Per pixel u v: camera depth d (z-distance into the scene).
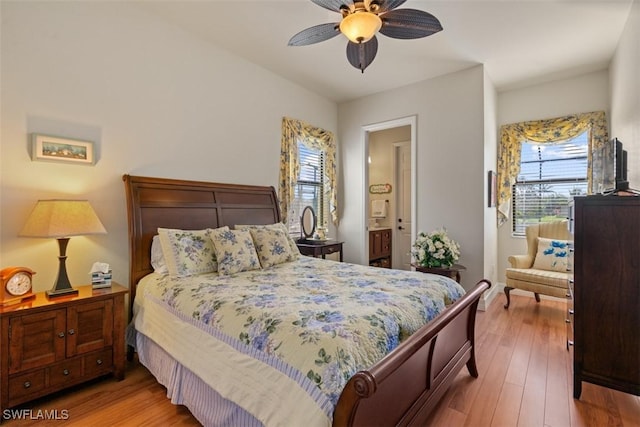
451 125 3.92
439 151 4.02
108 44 2.52
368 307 1.60
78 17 2.36
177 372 1.87
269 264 2.80
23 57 2.12
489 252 4.00
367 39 1.98
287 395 1.23
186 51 3.04
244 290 1.96
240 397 1.42
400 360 1.16
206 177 3.20
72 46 2.33
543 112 4.24
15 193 2.10
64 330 1.95
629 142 2.76
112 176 2.54
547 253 3.80
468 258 3.80
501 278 4.59
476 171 3.75
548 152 4.32
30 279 1.99
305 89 4.41
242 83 3.55
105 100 2.50
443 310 1.72
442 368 1.83
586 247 2.00
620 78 3.09
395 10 1.94
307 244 3.98
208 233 2.66
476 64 3.68
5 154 2.06
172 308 1.99
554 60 3.57
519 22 2.82
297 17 2.80
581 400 1.99
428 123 4.11
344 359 1.18
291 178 4.07
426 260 3.65
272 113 3.91
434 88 4.06
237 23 2.90
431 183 4.08
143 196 2.62
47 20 2.22
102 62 2.48
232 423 1.48
